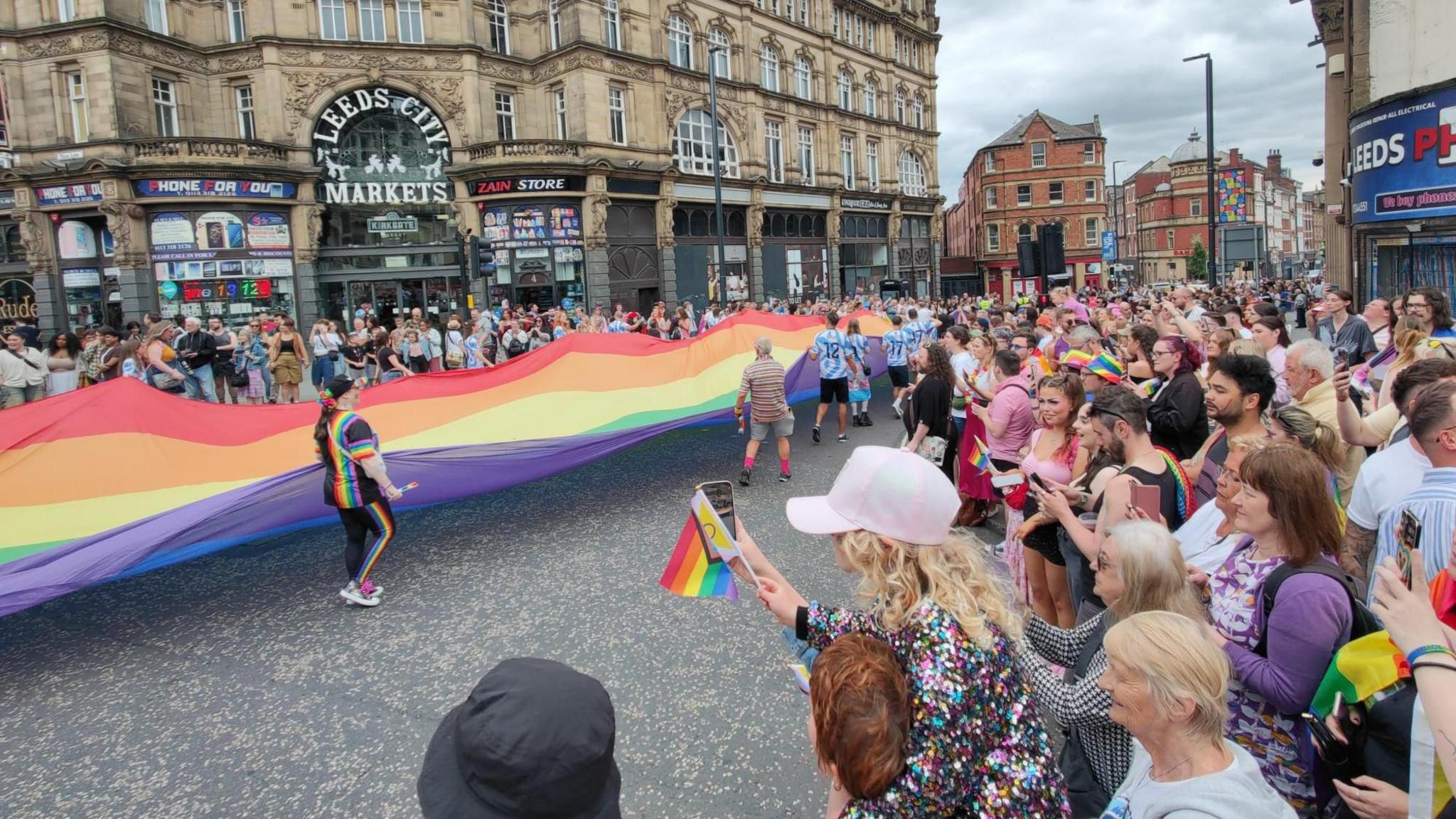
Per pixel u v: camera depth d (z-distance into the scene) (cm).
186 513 600
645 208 3155
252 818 374
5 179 2409
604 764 167
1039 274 1562
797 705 449
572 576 654
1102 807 259
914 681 201
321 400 599
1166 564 260
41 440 640
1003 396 644
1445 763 175
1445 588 230
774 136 3812
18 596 515
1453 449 296
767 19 3700
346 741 434
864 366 1290
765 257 3759
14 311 2566
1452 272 1184
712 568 297
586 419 896
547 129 3100
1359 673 214
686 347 1138
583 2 2880
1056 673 329
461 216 2848
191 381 1405
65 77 2447
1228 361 428
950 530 237
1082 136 6097
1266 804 183
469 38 2872
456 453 745
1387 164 1212
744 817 362
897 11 4650
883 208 4525
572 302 2858
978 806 193
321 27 2716
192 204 2489
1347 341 876
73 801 392
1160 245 7975
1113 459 415
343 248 2794
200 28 2697
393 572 684
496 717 160
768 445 1162
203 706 476
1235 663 260
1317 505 258
